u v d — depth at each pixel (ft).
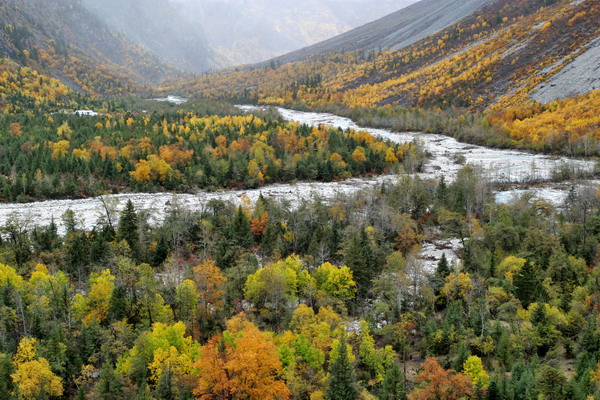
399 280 230.48
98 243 279.90
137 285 223.10
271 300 227.20
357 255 251.39
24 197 416.05
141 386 164.04
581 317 201.26
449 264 285.64
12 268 236.22
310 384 170.40
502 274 247.91
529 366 171.22
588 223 290.97
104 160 486.79
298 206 388.57
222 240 289.33
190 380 162.71
